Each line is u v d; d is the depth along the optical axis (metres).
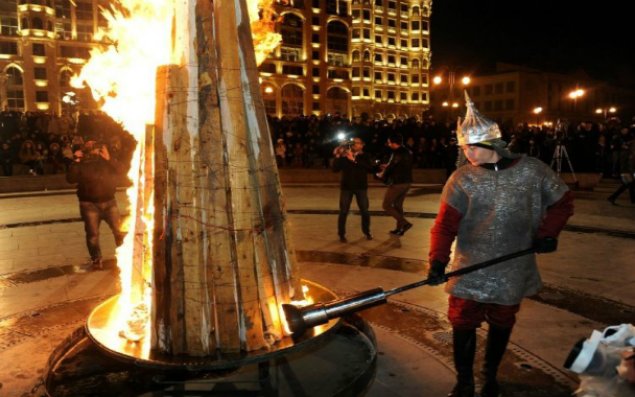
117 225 6.45
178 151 2.85
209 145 2.84
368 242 7.82
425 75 85.50
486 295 2.75
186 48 2.86
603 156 18.12
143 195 3.22
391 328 4.23
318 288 3.90
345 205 7.81
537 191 2.75
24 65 53.91
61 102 55.38
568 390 3.16
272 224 3.15
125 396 3.09
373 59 80.06
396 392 3.20
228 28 2.90
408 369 3.50
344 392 2.91
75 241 8.10
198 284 2.85
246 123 3.02
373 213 11.03
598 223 9.26
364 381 3.08
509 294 2.74
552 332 4.06
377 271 6.11
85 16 55.44
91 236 6.27
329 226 9.30
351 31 77.69
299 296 3.35
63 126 23.58
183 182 2.84
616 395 2.00
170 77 2.87
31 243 7.94
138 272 3.28
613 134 18.03
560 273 5.80
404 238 8.12
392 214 8.16
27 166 19.75
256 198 3.03
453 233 2.86
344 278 5.81
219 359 2.80
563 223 2.72
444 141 21.11
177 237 2.86
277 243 3.19
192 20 2.85
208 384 3.23
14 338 4.08
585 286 5.28
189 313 2.85
